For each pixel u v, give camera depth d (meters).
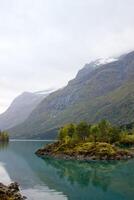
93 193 78.75
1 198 63.25
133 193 78.75
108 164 142.75
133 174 110.44
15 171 119.12
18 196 69.06
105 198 73.19
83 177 104.25
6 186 80.94
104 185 89.44
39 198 72.31
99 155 164.88
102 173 113.69
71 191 80.88
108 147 172.75
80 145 188.25
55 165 140.00
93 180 98.12
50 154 190.38
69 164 144.12
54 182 94.31
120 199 72.25
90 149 173.75
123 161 154.62
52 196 74.88
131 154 175.00
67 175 109.19
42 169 125.56
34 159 167.75
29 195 75.25
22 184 90.50
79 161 157.25
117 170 121.56
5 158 172.75
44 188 84.56
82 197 74.12
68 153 178.50
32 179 99.88
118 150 173.12
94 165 139.38
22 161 157.00
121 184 90.81
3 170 121.75
